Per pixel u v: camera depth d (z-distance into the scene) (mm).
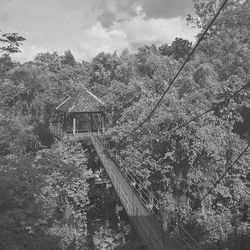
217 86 25328
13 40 19109
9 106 45438
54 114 46781
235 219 20719
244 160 21828
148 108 24219
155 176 22719
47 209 13109
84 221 23000
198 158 21516
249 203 21250
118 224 23562
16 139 27531
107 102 32625
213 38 36875
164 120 22125
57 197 19781
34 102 48969
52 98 47781
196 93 23875
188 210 20734
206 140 20984
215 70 31484
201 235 19719
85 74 56562
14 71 48812
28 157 17531
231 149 21969
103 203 28188
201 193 21172
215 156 20750
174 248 15438
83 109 34375
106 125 34188
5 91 35750
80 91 36562
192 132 21234
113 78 46781
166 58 42812
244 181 23672
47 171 17875
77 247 16828
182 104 22797
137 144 23172
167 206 20484
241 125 28938
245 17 37844
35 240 11281
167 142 22391
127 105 30859
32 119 47750
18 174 13172
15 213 10688
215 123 24219
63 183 20141
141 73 41250
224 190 20828
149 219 17938
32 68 56906
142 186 21578
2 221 10133
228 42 34406
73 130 34844
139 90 30141
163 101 23750
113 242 22094
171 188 21891
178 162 21609
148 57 43406
